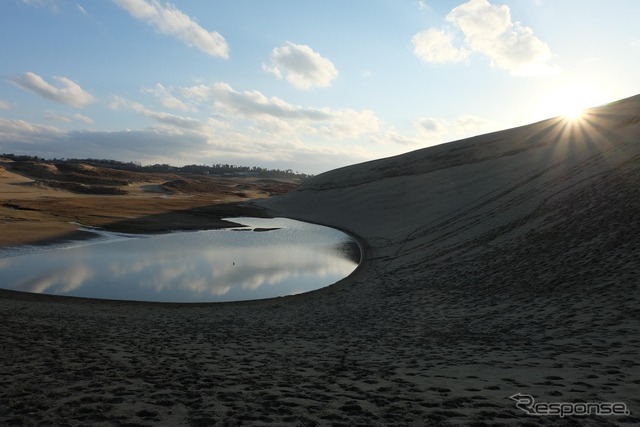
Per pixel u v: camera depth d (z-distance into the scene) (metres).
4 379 5.39
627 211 15.13
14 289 16.56
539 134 44.81
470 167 43.66
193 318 12.60
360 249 27.67
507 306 11.23
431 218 30.73
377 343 8.63
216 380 5.55
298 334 9.97
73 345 7.75
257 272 21.22
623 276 10.70
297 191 69.12
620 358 5.81
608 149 26.14
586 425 3.61
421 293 14.73
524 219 20.69
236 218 47.81
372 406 4.35
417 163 54.75
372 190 49.78
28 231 29.02
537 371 5.53
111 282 18.44
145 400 4.58
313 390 5.06
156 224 37.78
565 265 13.20
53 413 4.11
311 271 21.59
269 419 3.97
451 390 4.86
